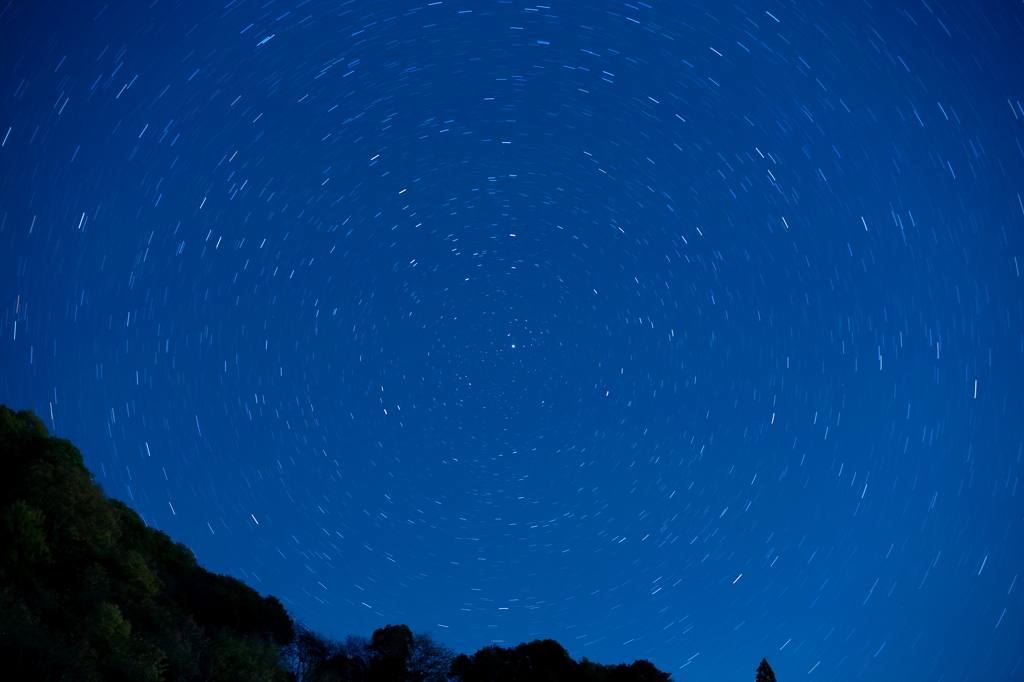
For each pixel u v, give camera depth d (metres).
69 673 23.23
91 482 35.75
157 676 26.27
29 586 27.25
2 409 37.00
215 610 39.91
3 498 30.56
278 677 33.91
